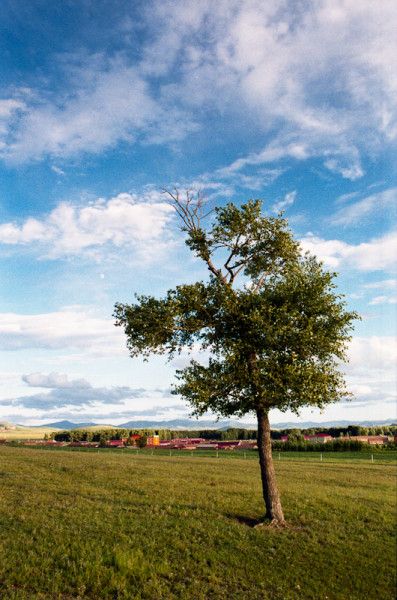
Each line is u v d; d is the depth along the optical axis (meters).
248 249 28.47
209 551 20.30
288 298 26.23
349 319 26.30
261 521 25.34
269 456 26.03
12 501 26.55
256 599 16.64
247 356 26.12
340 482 43.88
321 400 25.58
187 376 25.95
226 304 25.58
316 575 19.31
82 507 25.88
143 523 23.39
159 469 46.56
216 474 45.28
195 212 28.61
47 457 54.38
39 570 16.58
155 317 26.61
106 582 16.45
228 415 27.09
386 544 23.75
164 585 16.77
